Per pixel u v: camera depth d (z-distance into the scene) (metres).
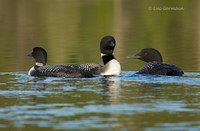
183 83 12.88
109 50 15.38
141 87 12.38
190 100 10.76
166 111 9.76
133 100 10.80
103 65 15.42
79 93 11.70
